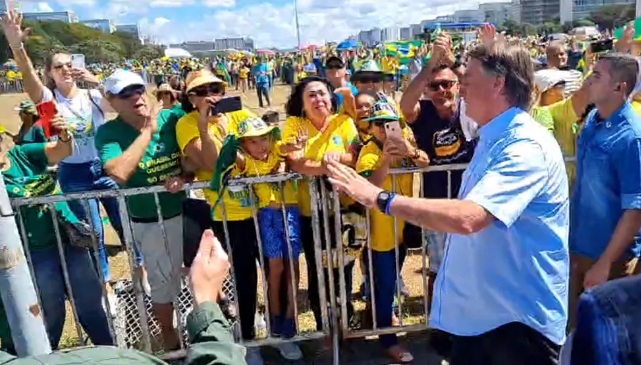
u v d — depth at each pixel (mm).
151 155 3549
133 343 4000
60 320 3654
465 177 2328
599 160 3016
